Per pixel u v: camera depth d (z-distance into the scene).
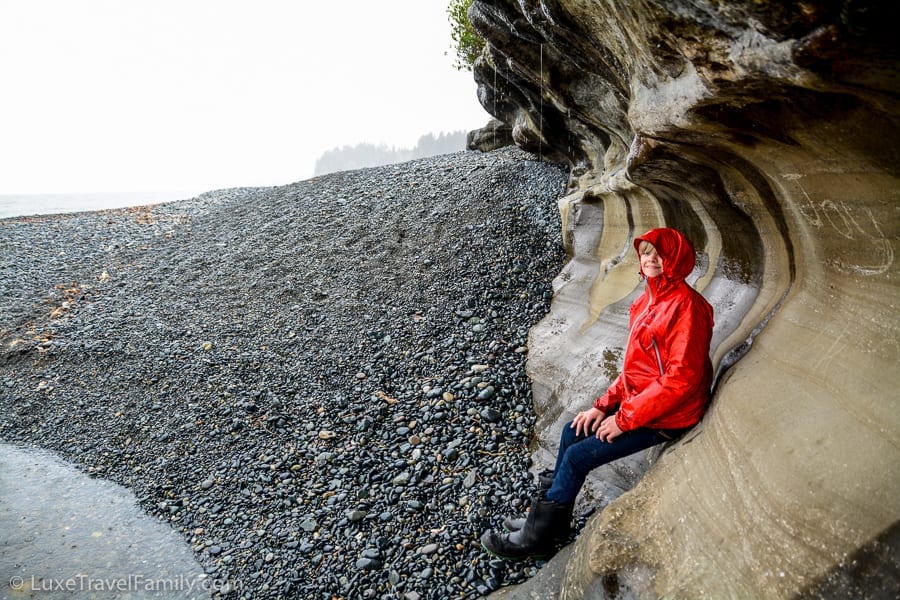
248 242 10.72
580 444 3.10
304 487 4.67
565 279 6.77
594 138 7.06
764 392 2.61
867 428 1.97
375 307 7.25
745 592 2.05
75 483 5.37
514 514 3.93
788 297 3.08
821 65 1.64
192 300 8.84
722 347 3.53
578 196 7.20
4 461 5.85
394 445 4.93
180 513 4.75
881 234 2.14
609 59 3.60
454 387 5.48
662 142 3.21
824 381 2.31
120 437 6.00
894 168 1.89
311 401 5.78
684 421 2.96
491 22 5.98
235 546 4.23
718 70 2.09
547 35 4.18
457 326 6.44
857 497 1.85
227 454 5.34
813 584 1.84
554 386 5.17
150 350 7.55
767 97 2.06
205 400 6.23
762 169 2.74
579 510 3.78
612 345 4.97
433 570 3.61
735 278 3.98
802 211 2.65
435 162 12.82
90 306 9.38
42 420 6.61
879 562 1.70
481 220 8.48
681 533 2.47
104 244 12.84
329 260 8.91
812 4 1.44
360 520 4.16
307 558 3.94
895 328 2.06
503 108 10.85
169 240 12.52
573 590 2.77
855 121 1.85
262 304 8.16
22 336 8.59
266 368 6.57
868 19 1.35
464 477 4.41
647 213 5.29
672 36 2.20
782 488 2.11
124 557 4.31
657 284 2.88
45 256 12.19
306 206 11.84
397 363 6.05
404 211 9.77
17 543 4.56
